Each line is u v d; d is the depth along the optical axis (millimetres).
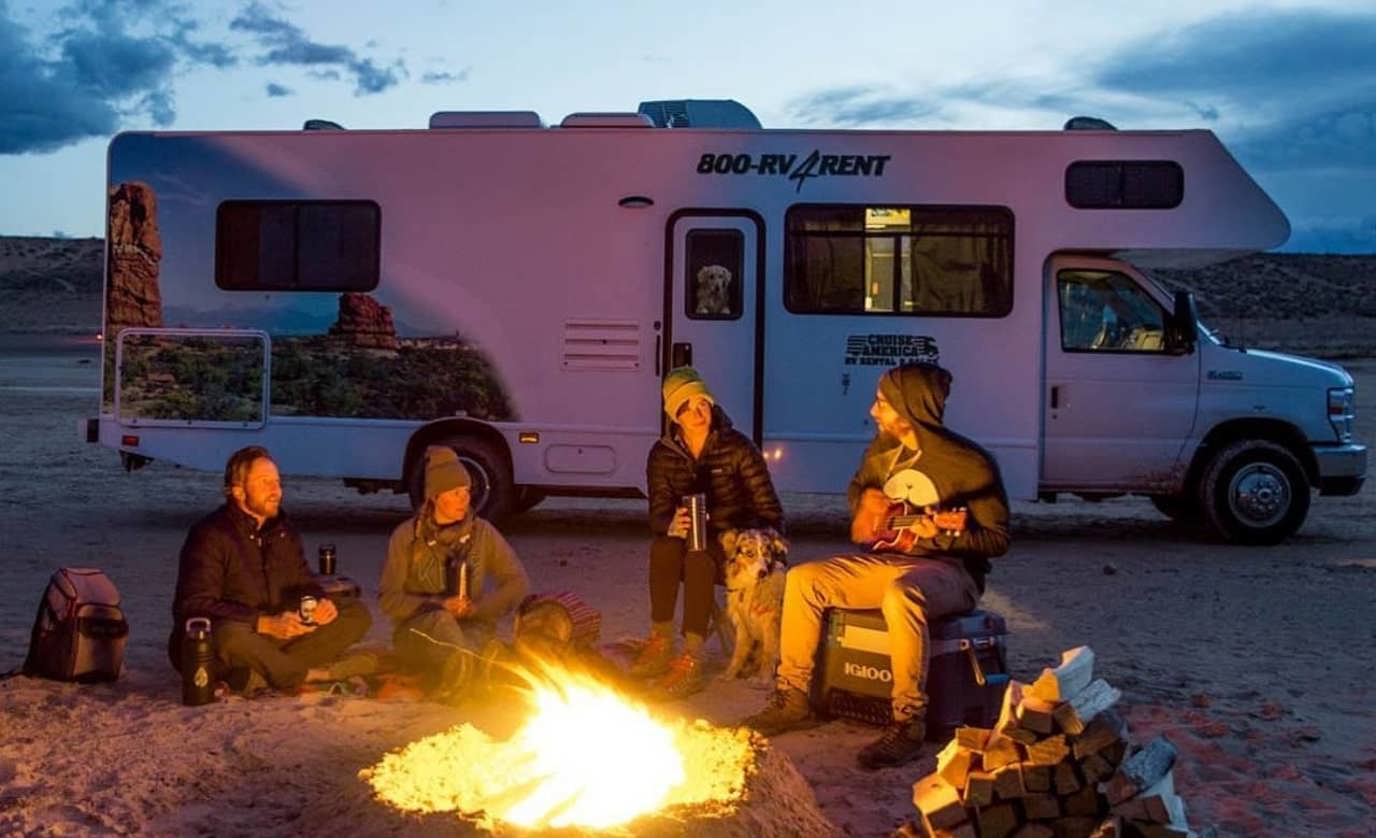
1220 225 12289
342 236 12758
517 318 12602
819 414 12469
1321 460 12828
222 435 12938
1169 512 14516
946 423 12430
